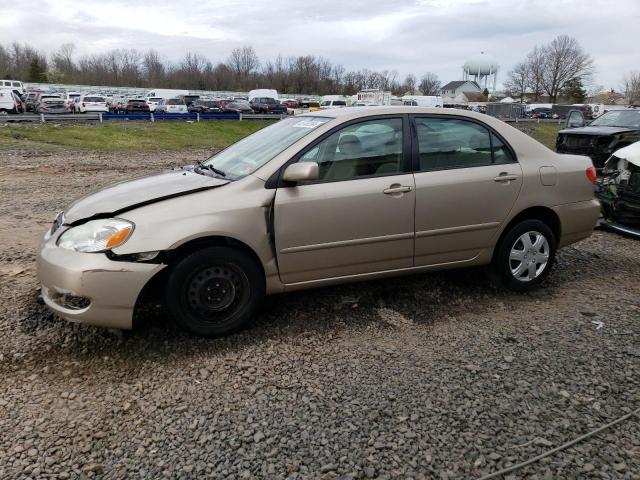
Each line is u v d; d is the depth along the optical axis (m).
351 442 2.57
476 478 2.35
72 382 3.06
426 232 3.99
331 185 3.69
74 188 10.19
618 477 2.36
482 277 4.79
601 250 5.82
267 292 3.69
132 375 3.15
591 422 2.74
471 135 4.19
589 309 4.18
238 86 90.69
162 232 3.28
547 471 2.40
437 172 4.00
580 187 4.54
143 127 27.73
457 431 2.66
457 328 3.84
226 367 3.25
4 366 3.20
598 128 13.54
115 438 2.60
